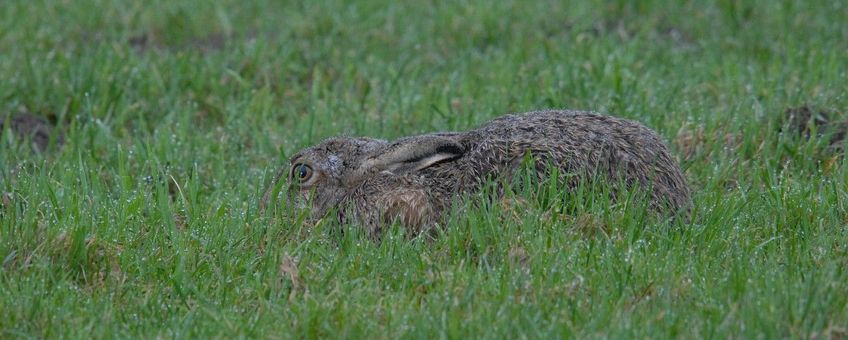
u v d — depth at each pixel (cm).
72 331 1428
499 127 1786
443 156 1748
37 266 1578
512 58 2798
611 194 1716
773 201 1811
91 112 2448
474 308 1450
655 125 2228
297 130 2359
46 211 1794
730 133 2180
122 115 2434
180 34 3145
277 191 1784
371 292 1509
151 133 2442
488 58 2850
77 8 3312
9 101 2562
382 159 1789
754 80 2462
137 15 3216
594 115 1798
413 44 3008
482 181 1739
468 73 2720
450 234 1644
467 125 2309
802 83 2456
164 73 2694
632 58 2738
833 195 1828
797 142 2095
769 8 3148
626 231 1662
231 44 3034
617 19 3200
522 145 1742
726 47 2888
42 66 2695
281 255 1620
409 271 1573
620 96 2417
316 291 1535
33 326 1452
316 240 1706
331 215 1806
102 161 2205
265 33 3184
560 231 1641
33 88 2611
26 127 2442
